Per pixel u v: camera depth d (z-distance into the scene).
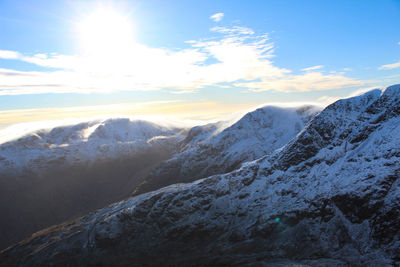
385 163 158.88
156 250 179.12
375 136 179.62
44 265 186.12
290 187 187.38
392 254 125.88
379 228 138.00
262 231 167.38
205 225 184.88
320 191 170.75
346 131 198.38
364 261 127.81
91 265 179.00
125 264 172.88
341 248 141.00
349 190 158.38
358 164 171.38
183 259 165.75
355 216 149.50
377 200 146.75
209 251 167.88
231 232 176.50
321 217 159.12
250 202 190.25
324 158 192.00
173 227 188.88
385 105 193.38
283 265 136.75
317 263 133.88
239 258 154.00
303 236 155.38
